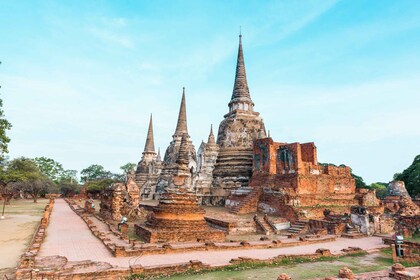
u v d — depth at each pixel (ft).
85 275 39.09
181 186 73.00
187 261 48.03
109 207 110.52
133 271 41.52
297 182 105.60
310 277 42.70
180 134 178.60
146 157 235.40
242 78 162.91
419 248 52.47
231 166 141.08
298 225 89.71
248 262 48.57
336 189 115.55
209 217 96.02
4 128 96.43
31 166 196.85
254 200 106.63
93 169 364.58
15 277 37.76
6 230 80.94
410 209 87.76
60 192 294.66
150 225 71.46
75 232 76.18
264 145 123.54
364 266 49.78
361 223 82.17
